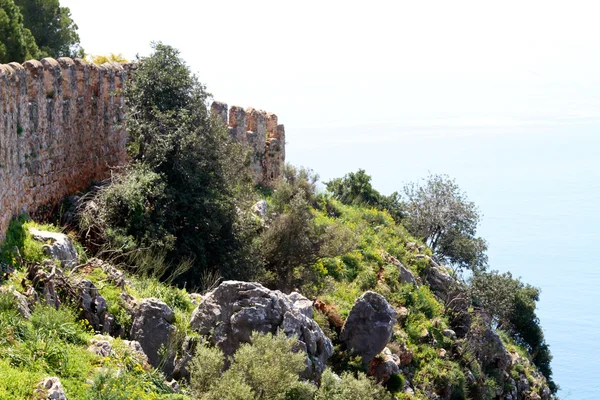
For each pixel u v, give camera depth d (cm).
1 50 4497
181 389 2094
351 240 3706
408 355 3578
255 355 2092
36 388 1686
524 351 6375
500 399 4453
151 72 3278
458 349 4059
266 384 2041
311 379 2348
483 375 4162
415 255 4819
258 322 2320
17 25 4662
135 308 2353
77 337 2003
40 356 1830
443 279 4750
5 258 2189
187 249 3014
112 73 3359
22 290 2094
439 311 4344
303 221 3456
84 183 3105
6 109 2366
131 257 2805
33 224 2489
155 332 2270
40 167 2691
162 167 3127
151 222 2942
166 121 3183
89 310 2245
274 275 3366
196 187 3141
